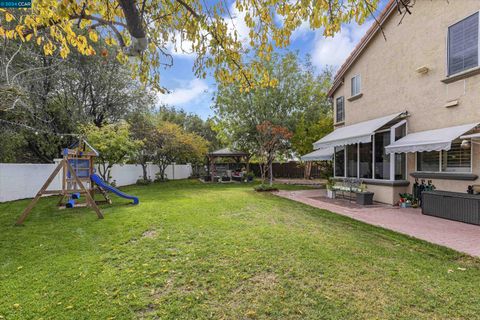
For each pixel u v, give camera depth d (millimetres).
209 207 12227
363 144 14945
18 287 4516
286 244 6727
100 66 19266
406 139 11688
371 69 14953
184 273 5094
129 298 4207
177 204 13117
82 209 11633
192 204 13117
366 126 13766
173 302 4105
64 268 5293
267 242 6891
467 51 10039
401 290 4410
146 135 25203
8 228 8312
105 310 3875
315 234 7703
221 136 30859
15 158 17719
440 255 6051
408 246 6672
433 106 11344
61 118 17984
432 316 3713
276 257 5848
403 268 5285
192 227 8430
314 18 3893
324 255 5953
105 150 17750
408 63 12547
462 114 10188
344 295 4270
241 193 18484
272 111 27625
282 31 4461
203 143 31797
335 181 17516
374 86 14734
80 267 5344
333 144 14906
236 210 11539
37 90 14828
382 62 14133
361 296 4234
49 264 5484
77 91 19375
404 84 12758
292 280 4789
